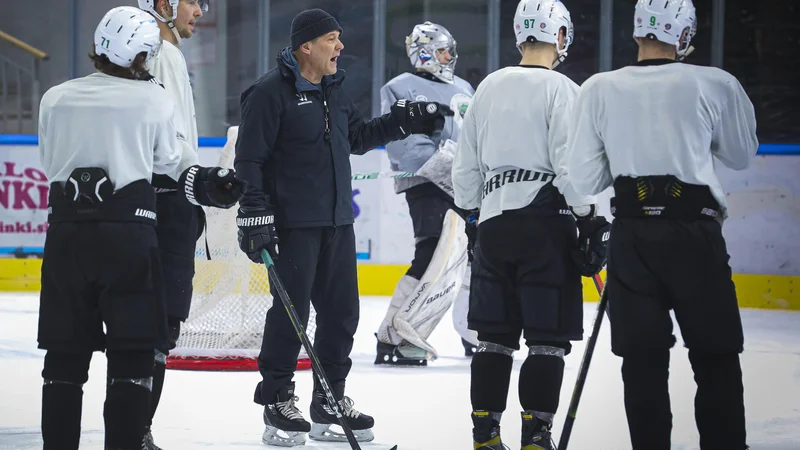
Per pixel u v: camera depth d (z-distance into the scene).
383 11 34.75
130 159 10.55
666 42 10.73
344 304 14.07
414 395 17.27
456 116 20.41
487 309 12.08
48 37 35.66
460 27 34.81
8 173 34.41
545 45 12.44
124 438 10.37
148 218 10.60
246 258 20.02
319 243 13.91
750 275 32.62
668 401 10.57
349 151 14.48
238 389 17.48
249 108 13.56
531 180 11.92
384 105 20.66
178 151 10.98
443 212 20.45
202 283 19.98
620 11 34.72
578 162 10.95
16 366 19.70
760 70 34.75
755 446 13.54
